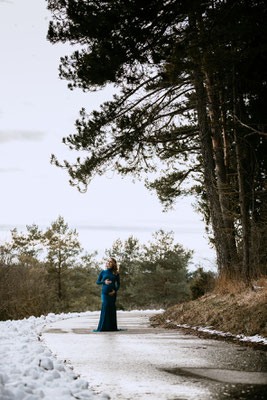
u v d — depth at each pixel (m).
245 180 15.52
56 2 11.93
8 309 21.45
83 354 6.94
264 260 14.02
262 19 11.18
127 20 10.88
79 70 12.77
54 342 8.62
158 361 6.21
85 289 51.78
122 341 8.71
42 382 4.53
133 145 17.84
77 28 11.48
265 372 5.28
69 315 20.12
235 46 12.31
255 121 15.49
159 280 54.62
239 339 8.51
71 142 17.33
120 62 11.68
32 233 48.47
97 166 17.80
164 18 10.97
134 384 4.74
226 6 10.87
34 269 24.02
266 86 14.65
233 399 4.01
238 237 16.05
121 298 60.09
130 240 62.88
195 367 5.70
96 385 4.71
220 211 16.55
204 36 11.05
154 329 11.61
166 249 56.22
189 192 20.67
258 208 15.64
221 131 17.42
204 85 17.14
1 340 8.30
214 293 14.05
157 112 17.77
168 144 19.88
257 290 11.27
